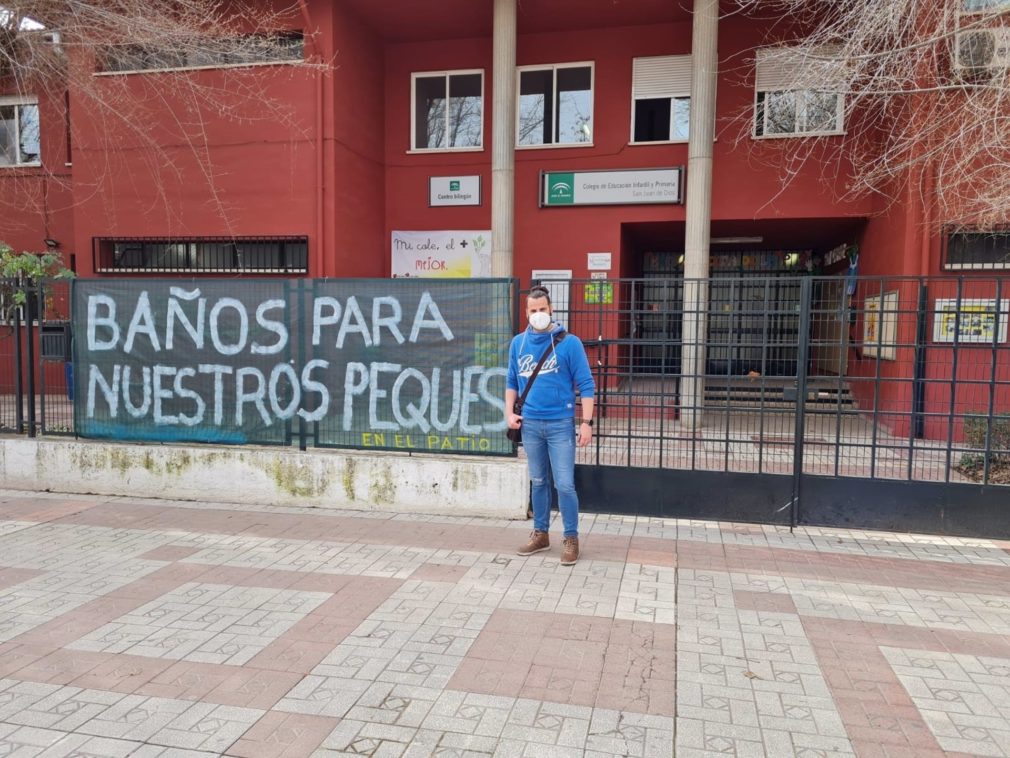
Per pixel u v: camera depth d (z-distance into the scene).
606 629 4.11
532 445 5.34
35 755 2.89
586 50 12.49
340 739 3.01
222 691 3.40
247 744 2.98
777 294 6.20
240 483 6.91
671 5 11.58
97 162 12.16
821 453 6.33
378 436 6.74
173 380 7.14
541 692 3.40
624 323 6.54
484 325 6.47
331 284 6.73
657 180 12.19
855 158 10.81
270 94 11.61
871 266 11.59
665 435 6.48
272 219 11.73
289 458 6.79
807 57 7.36
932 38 6.54
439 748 2.95
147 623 4.16
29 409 7.55
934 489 5.99
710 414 6.40
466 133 13.15
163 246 12.49
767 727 3.12
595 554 5.45
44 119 13.80
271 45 11.12
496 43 11.52
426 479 6.52
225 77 11.61
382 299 6.64
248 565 5.16
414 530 6.04
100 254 12.41
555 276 12.64
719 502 6.36
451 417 6.59
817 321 6.20
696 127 11.07
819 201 11.59
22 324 7.53
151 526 6.14
